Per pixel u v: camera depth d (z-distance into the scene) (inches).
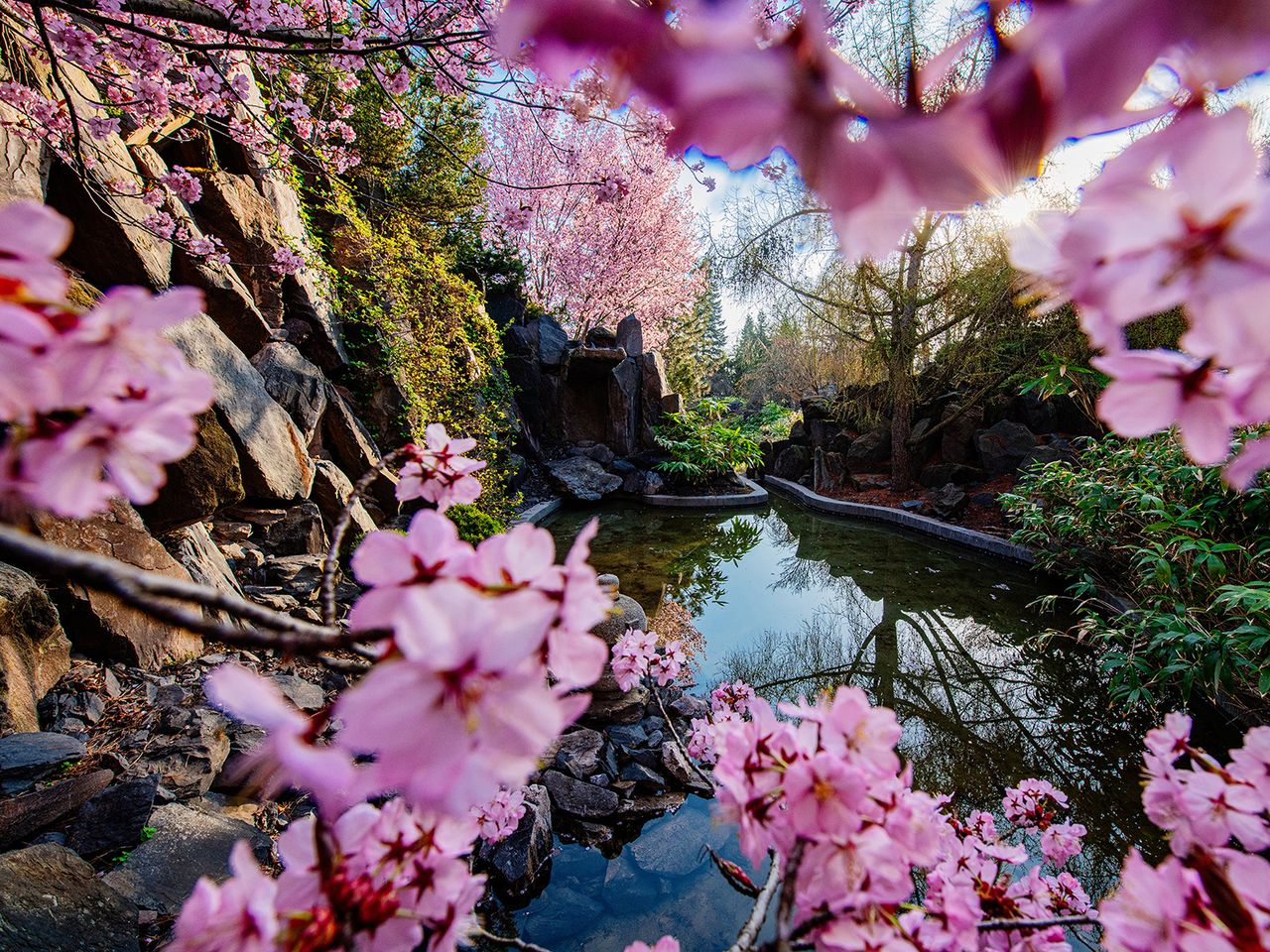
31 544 9.8
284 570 142.2
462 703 9.9
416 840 17.1
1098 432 295.7
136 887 61.6
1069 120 6.5
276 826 76.3
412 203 305.9
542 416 385.7
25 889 53.8
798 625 190.4
